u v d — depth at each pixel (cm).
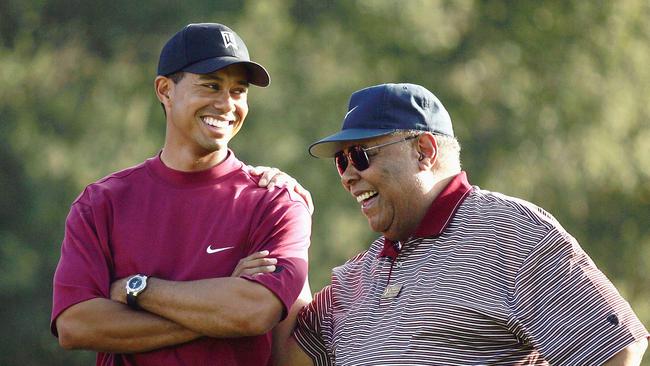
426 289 1642
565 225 6706
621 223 6912
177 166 1794
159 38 6359
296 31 6316
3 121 6169
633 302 6825
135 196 1789
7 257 5847
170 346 1728
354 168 1714
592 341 1547
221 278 1712
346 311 1761
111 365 1756
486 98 6712
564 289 1570
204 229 1762
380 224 1711
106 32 6444
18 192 6075
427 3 6359
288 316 1842
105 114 6191
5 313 6022
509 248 1606
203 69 1742
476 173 6500
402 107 1700
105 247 1766
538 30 6962
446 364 1614
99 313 1722
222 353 1734
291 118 5897
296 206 1794
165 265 1750
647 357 5941
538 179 6638
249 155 5703
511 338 1603
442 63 6588
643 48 7094
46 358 6109
